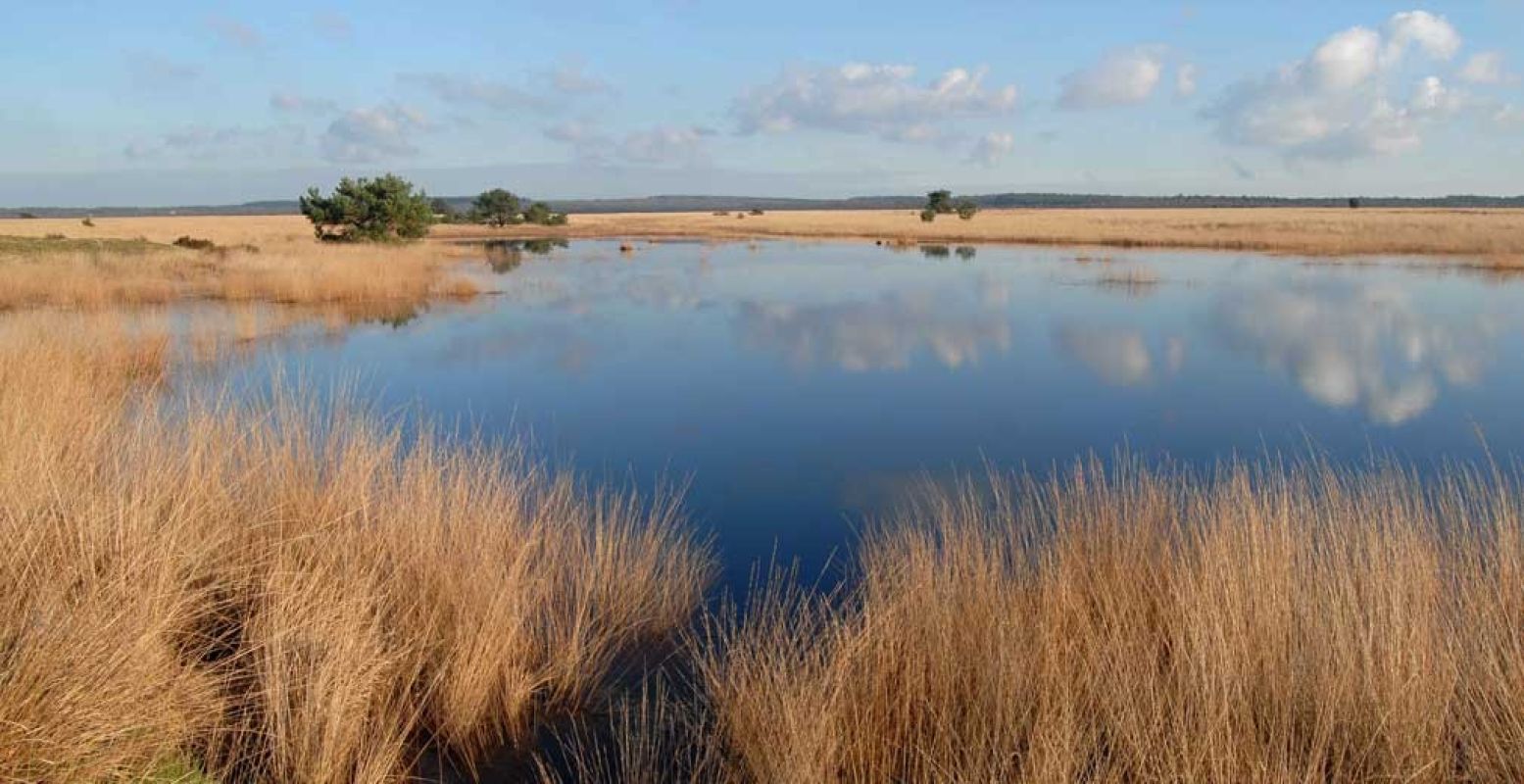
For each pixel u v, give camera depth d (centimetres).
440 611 536
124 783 367
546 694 515
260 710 448
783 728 423
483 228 8525
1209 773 388
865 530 795
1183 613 471
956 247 5297
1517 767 399
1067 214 11444
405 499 625
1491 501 662
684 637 583
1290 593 492
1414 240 4578
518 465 874
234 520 595
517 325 2105
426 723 480
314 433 775
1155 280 3067
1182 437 1135
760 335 1972
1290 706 427
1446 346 1756
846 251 5047
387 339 1884
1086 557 562
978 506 841
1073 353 1731
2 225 7850
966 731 438
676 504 863
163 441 688
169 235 5403
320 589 506
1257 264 3719
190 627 496
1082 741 422
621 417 1241
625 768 444
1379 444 1091
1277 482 791
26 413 708
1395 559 487
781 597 638
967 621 497
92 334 1405
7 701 340
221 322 1958
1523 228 5300
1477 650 450
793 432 1163
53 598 402
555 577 638
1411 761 403
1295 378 1484
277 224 8444
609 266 3975
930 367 1612
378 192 4281
